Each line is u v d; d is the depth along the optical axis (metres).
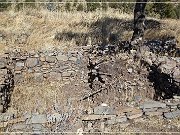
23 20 17.55
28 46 13.75
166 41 13.14
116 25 16.48
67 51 11.36
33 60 11.01
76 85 10.59
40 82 10.83
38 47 13.59
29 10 19.62
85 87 10.43
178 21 18.56
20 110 8.73
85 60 11.22
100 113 7.80
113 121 7.74
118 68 10.08
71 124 7.57
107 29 15.84
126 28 16.22
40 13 18.95
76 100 9.24
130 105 8.47
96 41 14.45
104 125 7.67
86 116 7.75
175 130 7.60
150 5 20.52
